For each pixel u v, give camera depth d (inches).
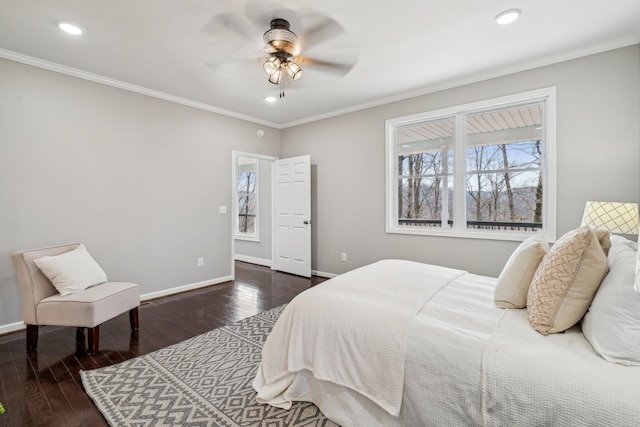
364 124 170.1
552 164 116.5
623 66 103.6
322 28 95.2
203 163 169.5
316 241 195.3
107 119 133.7
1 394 73.5
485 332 53.2
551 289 52.0
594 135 108.8
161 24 92.4
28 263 96.0
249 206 258.7
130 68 122.6
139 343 100.8
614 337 42.4
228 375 81.3
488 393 45.9
